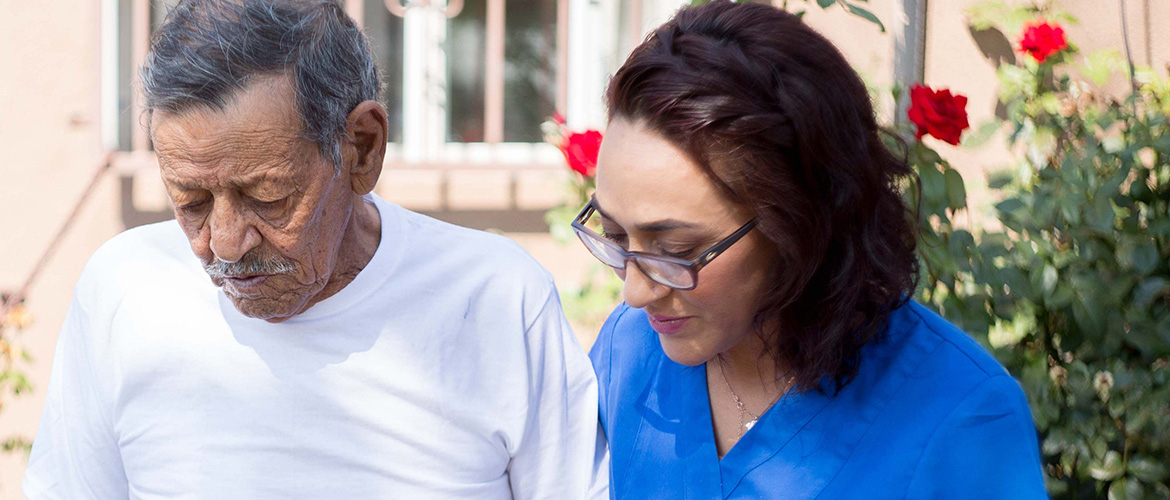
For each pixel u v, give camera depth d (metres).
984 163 3.13
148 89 1.17
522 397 1.51
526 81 4.22
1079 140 2.76
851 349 1.28
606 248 1.30
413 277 1.46
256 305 1.31
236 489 1.40
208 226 1.23
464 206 4.07
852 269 1.23
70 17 3.74
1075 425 2.45
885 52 2.99
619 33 4.21
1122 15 2.90
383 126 1.33
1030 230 2.41
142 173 3.85
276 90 1.17
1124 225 2.48
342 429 1.42
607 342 1.66
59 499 1.45
